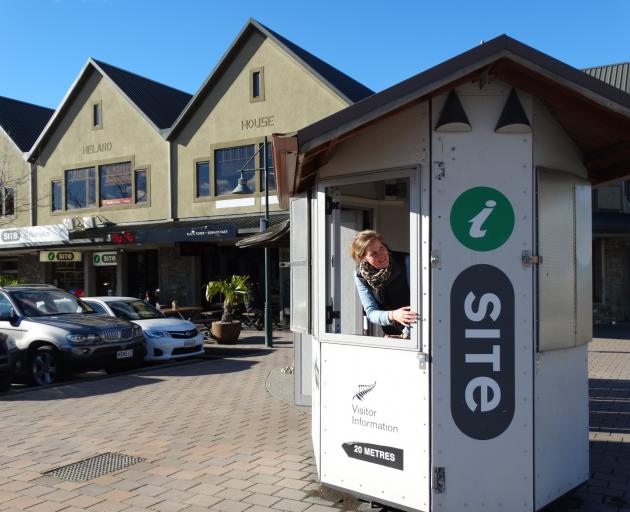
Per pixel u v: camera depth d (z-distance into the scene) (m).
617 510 4.42
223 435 6.58
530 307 3.94
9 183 26.30
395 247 5.57
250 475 5.24
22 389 9.55
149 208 22.83
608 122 4.12
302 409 7.84
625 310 20.23
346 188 5.31
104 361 10.54
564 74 3.65
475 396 3.90
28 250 25.06
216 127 21.31
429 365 3.90
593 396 8.52
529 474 3.94
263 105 20.34
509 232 3.94
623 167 5.07
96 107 24.33
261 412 7.68
